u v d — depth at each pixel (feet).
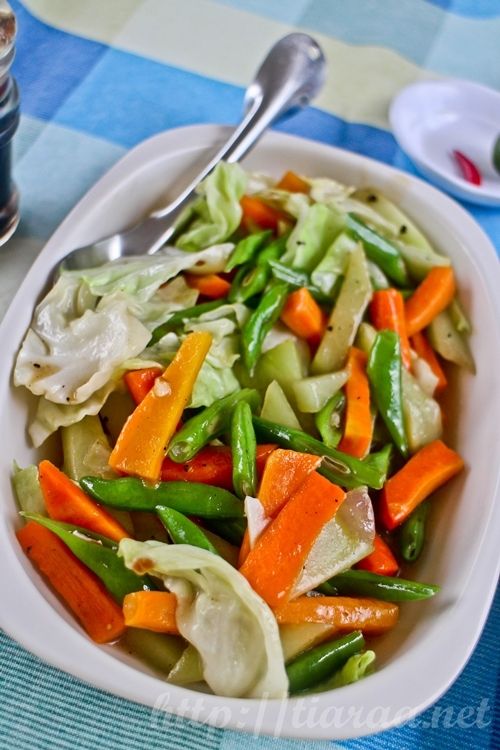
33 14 2.07
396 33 2.27
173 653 1.32
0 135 1.57
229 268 1.65
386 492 1.49
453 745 1.37
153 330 1.56
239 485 1.40
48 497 1.37
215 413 1.46
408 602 1.40
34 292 1.51
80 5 2.12
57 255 1.56
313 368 1.62
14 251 1.72
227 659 1.27
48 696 1.32
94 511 1.37
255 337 1.57
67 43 2.05
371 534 1.39
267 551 1.32
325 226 1.71
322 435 1.53
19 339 1.47
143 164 1.70
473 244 1.71
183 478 1.43
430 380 1.63
